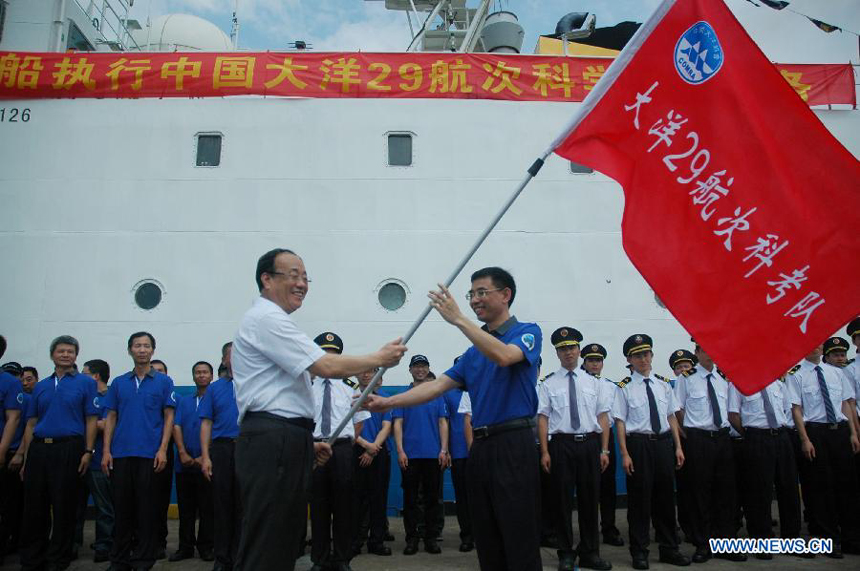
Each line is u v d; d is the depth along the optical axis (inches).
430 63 347.3
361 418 229.0
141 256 322.7
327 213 329.7
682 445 241.9
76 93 338.3
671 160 129.0
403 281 324.5
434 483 251.6
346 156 336.2
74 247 322.7
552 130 344.2
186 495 242.4
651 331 326.0
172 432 233.8
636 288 331.0
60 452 211.9
